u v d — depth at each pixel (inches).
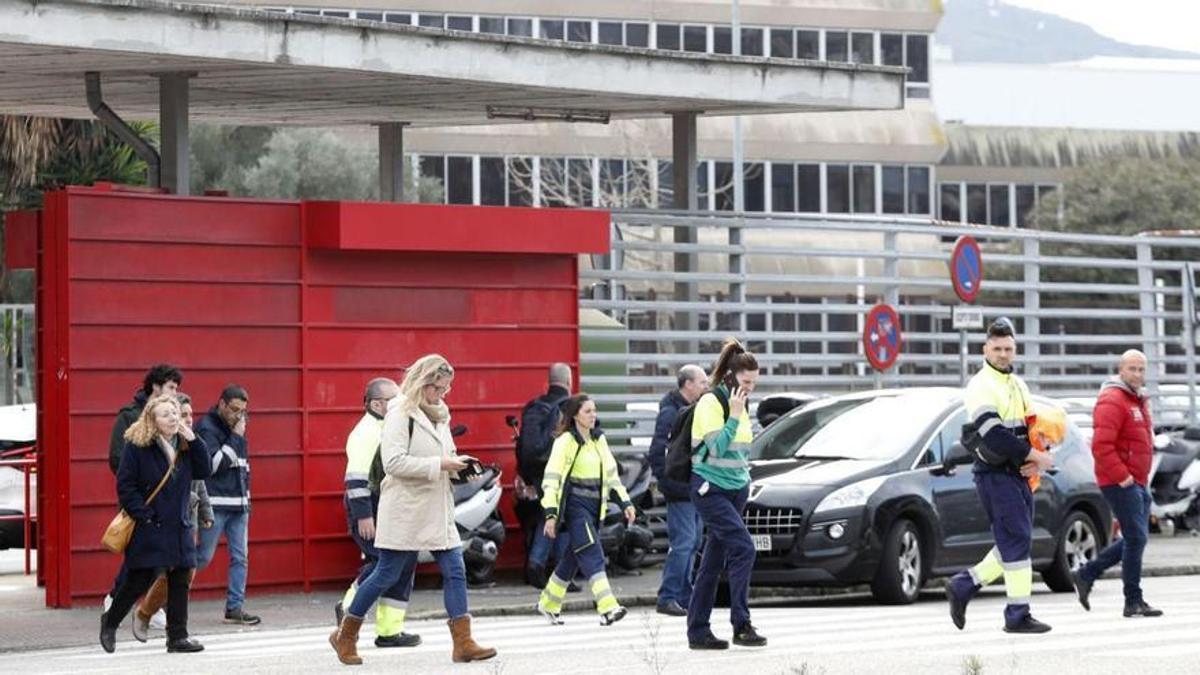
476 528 1160.8
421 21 3875.5
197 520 939.3
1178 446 1555.1
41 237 1133.1
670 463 809.5
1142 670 689.0
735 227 1416.1
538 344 1233.4
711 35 4153.5
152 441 839.1
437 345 1193.4
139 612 893.8
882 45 4320.9
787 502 1044.5
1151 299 1702.8
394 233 1157.1
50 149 1914.4
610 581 1210.0
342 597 1126.4
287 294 1141.1
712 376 811.4
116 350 1083.9
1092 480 1173.1
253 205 1131.3
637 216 1366.9
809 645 817.5
